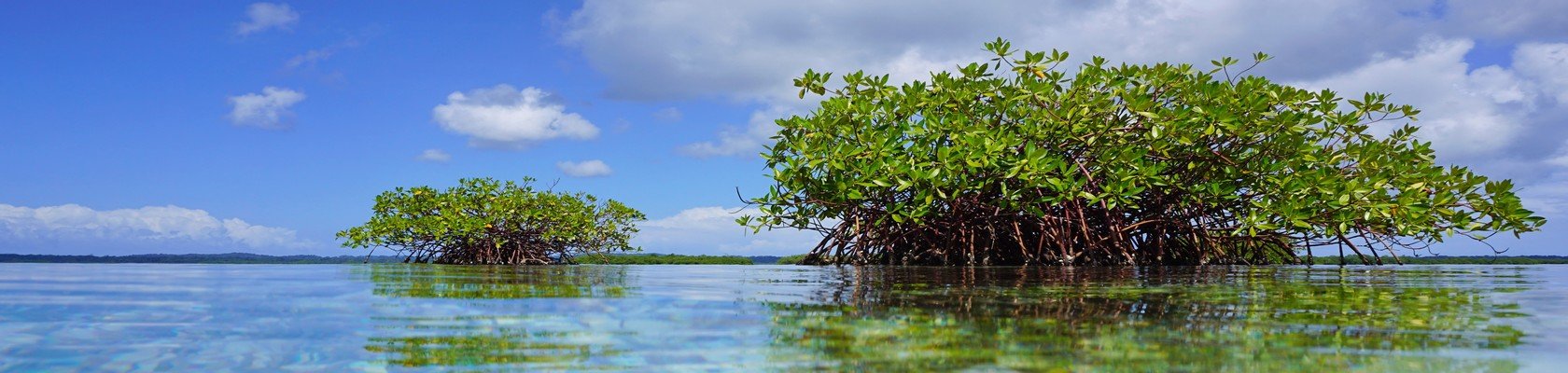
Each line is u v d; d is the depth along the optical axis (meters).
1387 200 9.25
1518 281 5.07
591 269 7.50
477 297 3.39
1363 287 4.27
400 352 1.91
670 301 3.23
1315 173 9.06
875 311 2.81
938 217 10.21
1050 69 9.95
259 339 2.11
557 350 1.95
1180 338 2.14
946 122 9.49
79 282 4.61
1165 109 9.27
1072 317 2.63
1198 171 10.02
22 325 2.38
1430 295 3.69
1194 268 8.12
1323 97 9.29
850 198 9.89
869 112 9.66
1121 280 5.18
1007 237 10.72
